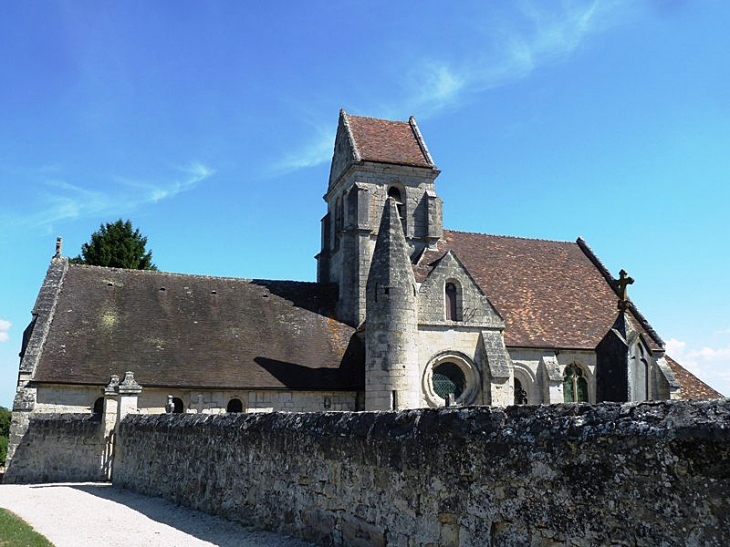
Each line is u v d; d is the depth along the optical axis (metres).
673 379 30.17
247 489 13.29
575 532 6.36
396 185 33.75
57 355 25.78
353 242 32.72
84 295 28.92
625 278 17.72
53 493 19.66
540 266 34.50
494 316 28.08
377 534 9.28
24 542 11.52
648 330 31.52
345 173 34.28
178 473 16.75
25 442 23.92
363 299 31.75
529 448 6.96
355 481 9.95
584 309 32.25
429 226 33.22
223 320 29.98
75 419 23.88
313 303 32.72
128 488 20.17
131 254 53.59
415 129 36.19
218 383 26.39
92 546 11.62
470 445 7.77
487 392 26.95
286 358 28.72
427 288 27.48
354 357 29.77
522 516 6.98
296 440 11.67
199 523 13.60
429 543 8.29
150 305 29.62
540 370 29.45
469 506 7.71
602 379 17.48
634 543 5.79
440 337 27.16
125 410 21.92
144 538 12.23
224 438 14.48
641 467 5.78
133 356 26.67
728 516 5.08
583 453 6.35
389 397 25.47
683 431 5.43
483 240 35.09
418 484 8.58
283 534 11.79
